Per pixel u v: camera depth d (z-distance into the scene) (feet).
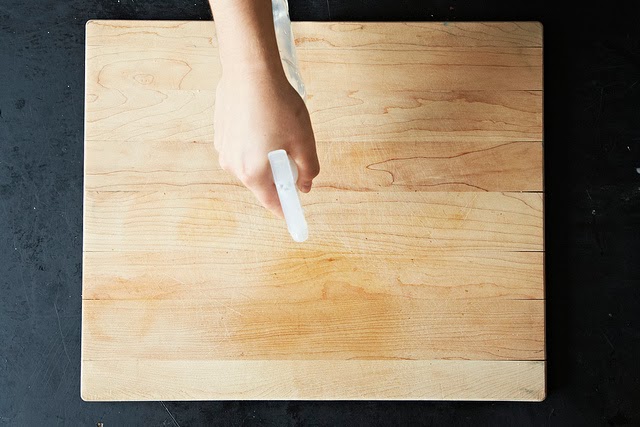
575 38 3.27
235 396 3.06
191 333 3.07
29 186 3.23
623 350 3.23
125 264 3.07
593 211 3.26
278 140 2.15
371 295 3.09
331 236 3.09
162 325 3.07
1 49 3.25
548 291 3.25
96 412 3.19
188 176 3.09
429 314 3.09
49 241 3.22
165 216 3.08
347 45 3.12
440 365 3.08
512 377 3.09
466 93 3.13
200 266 3.08
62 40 3.26
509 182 3.12
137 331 3.06
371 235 3.10
